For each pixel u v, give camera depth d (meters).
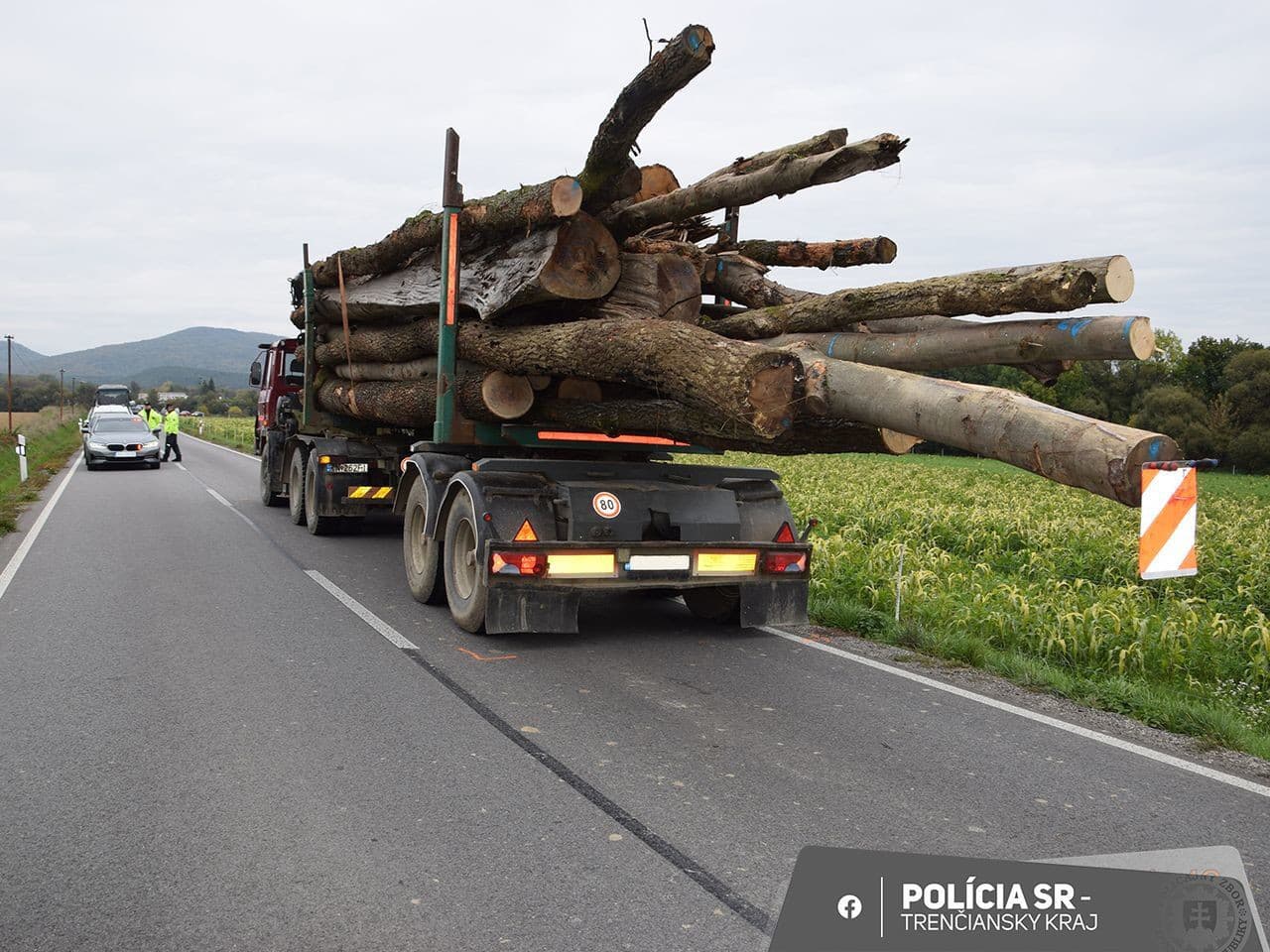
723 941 2.83
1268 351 55.75
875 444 5.32
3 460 22.88
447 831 3.53
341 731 4.61
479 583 6.45
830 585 8.66
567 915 2.95
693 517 6.71
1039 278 4.21
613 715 5.00
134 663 5.74
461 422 7.62
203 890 3.06
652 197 6.82
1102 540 11.87
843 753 4.54
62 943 2.73
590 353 5.88
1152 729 5.18
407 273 8.93
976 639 7.00
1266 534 13.28
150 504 15.14
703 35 4.87
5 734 4.48
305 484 12.16
